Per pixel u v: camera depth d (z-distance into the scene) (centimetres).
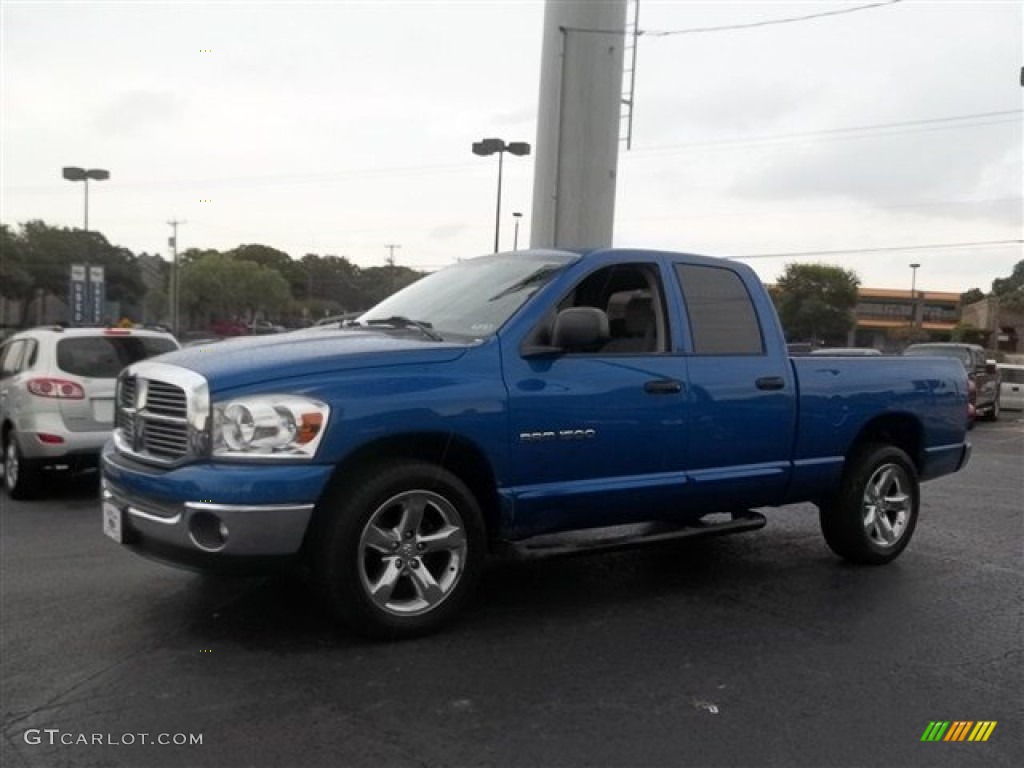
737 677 425
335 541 428
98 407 871
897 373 649
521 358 479
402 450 455
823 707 394
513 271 540
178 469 422
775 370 575
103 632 465
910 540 722
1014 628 506
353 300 8056
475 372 462
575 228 1322
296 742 348
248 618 486
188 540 411
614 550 531
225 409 416
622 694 401
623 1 1323
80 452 861
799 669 437
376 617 441
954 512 878
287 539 414
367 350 450
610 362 507
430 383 447
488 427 459
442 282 580
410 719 370
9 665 421
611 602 536
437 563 470
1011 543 732
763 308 588
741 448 557
